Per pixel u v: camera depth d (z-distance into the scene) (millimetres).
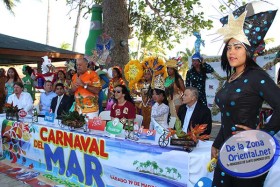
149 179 3002
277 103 1710
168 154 2816
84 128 3855
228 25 1932
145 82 5996
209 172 2566
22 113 4934
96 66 6250
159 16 10289
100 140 3453
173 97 5363
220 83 10383
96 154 3504
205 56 10609
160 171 2891
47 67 7422
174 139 2840
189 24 10094
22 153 4676
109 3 8312
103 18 8477
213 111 10680
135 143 3189
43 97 6051
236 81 1895
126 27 8562
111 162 3352
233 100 1863
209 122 3615
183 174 2715
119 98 4203
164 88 5301
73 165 3836
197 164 2637
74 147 3803
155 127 3213
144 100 5504
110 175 3383
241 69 1927
